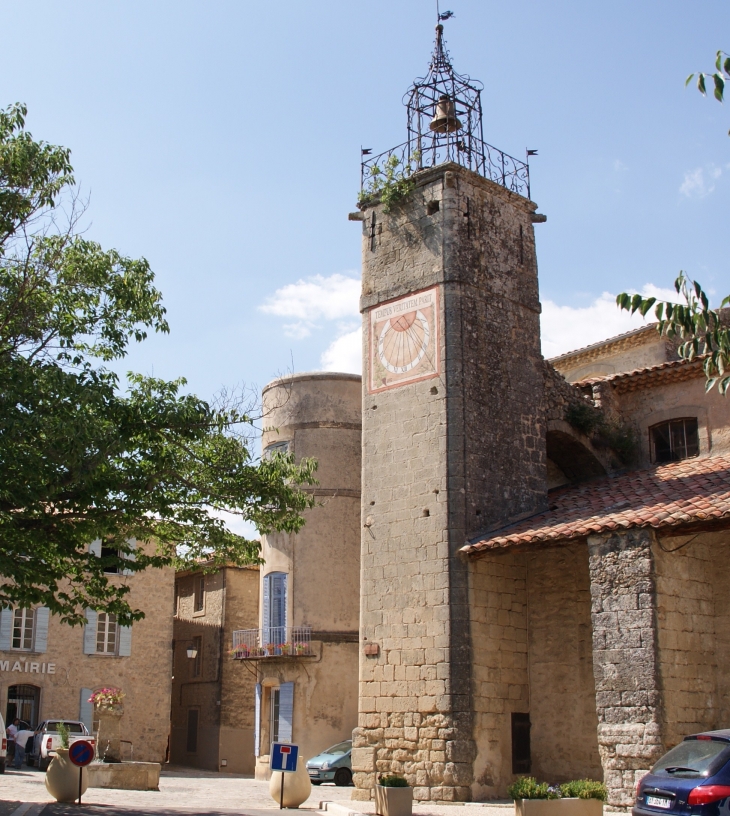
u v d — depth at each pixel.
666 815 12.91
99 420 16.39
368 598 24.02
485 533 23.09
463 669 21.98
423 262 25.08
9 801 19.00
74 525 17.41
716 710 19.94
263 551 33.38
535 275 26.53
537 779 22.66
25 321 17.52
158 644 39.94
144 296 18.86
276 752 18.06
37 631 37.50
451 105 26.38
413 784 21.94
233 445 19.17
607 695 19.42
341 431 33.06
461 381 23.75
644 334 31.36
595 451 26.86
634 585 19.52
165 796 23.27
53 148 17.95
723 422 25.72
